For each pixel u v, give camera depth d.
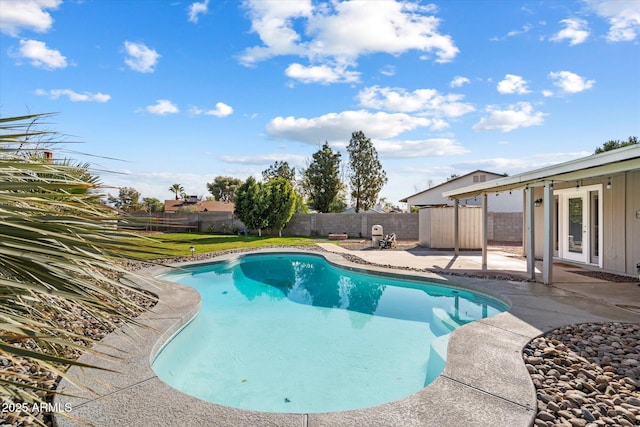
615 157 5.42
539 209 11.55
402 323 6.11
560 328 4.50
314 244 16.50
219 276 10.38
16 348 1.02
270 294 8.33
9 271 1.22
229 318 6.46
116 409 2.63
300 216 22.28
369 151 31.09
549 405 2.74
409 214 21.22
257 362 4.58
